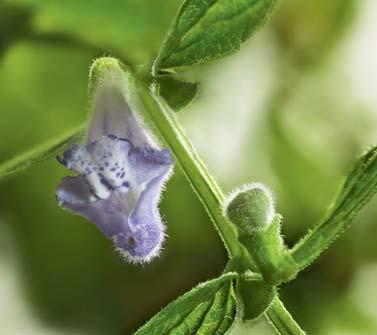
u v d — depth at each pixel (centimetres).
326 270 11
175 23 7
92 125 7
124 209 7
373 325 11
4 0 10
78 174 7
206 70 11
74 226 11
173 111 7
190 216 11
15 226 11
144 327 7
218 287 7
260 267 7
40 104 11
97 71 7
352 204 7
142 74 7
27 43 11
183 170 7
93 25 11
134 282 11
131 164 7
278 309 7
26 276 11
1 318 11
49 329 11
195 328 7
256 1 7
